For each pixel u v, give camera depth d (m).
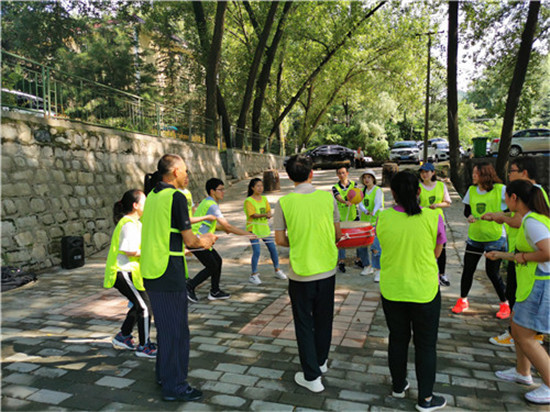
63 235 7.95
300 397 3.08
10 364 3.62
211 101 16.62
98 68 17.62
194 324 4.61
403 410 2.90
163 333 3.03
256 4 21.52
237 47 23.95
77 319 4.81
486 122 56.00
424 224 2.83
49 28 17.16
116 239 3.64
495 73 16.06
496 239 4.48
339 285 6.01
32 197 7.38
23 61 7.61
